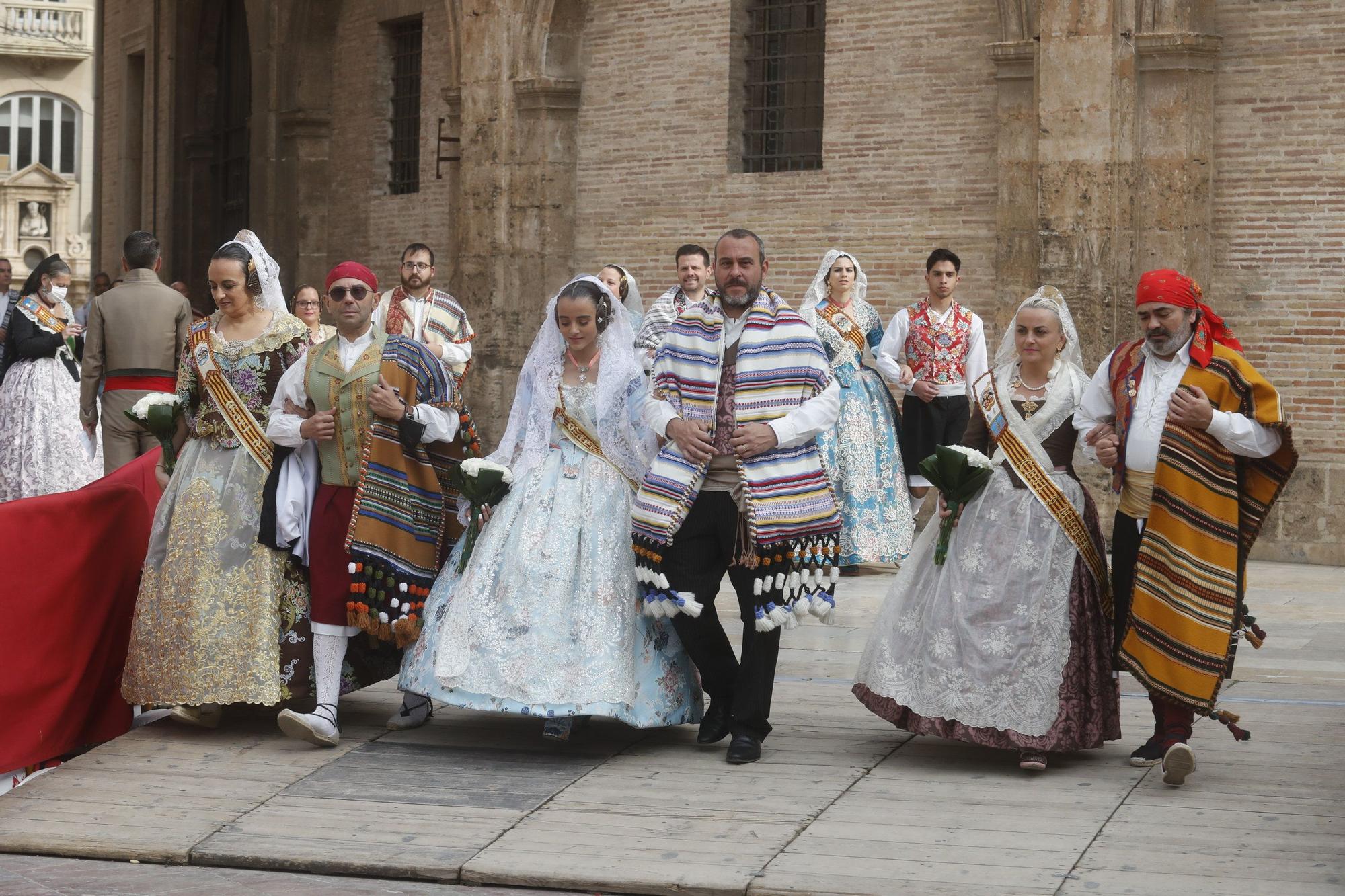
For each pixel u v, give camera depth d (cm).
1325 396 1119
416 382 630
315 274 1931
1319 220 1115
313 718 621
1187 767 541
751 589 595
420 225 1772
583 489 613
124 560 671
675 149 1470
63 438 1123
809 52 1402
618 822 529
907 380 1049
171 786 582
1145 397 564
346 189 1894
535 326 1566
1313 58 1112
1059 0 1155
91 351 966
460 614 605
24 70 4119
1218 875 465
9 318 1130
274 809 554
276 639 626
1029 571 569
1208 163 1141
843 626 884
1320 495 1120
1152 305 556
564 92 1535
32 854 527
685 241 1465
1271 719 647
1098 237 1154
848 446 1034
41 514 623
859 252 1338
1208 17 1140
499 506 623
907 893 458
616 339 623
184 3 2278
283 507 623
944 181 1288
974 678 569
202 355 642
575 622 598
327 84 1919
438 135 1742
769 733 634
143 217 2423
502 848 507
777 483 591
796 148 1412
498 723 668
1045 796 546
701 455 587
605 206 1527
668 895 471
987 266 1266
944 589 582
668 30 1471
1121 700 684
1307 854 482
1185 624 547
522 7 1550
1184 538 549
